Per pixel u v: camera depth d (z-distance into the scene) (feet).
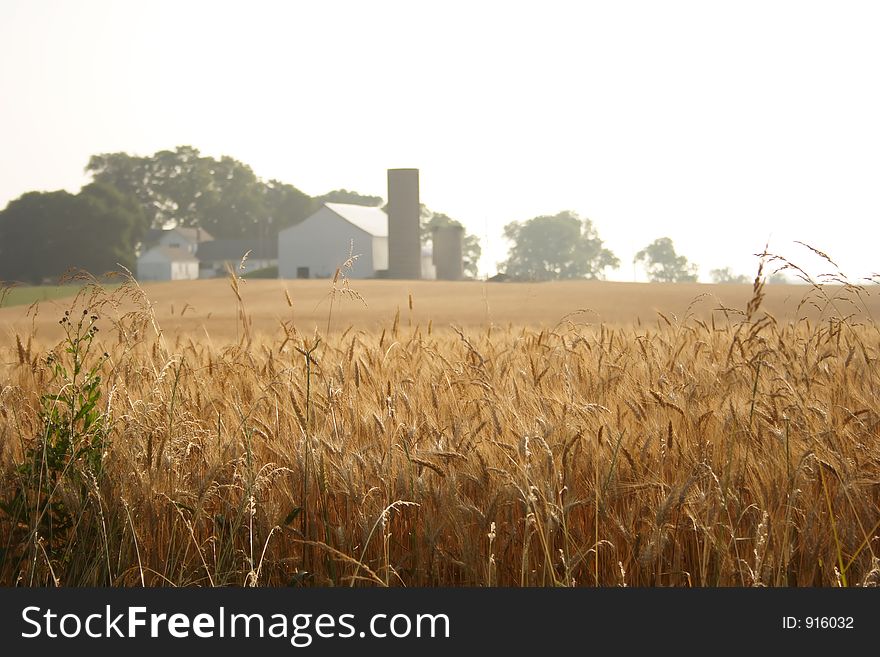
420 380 62.49
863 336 75.10
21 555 45.73
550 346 75.15
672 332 83.30
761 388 57.72
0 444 49.60
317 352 71.46
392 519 46.93
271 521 45.85
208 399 57.52
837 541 42.24
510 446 47.19
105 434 48.39
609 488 45.70
